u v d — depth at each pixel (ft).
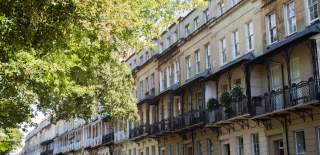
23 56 36.19
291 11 78.38
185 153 118.83
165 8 52.90
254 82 85.40
